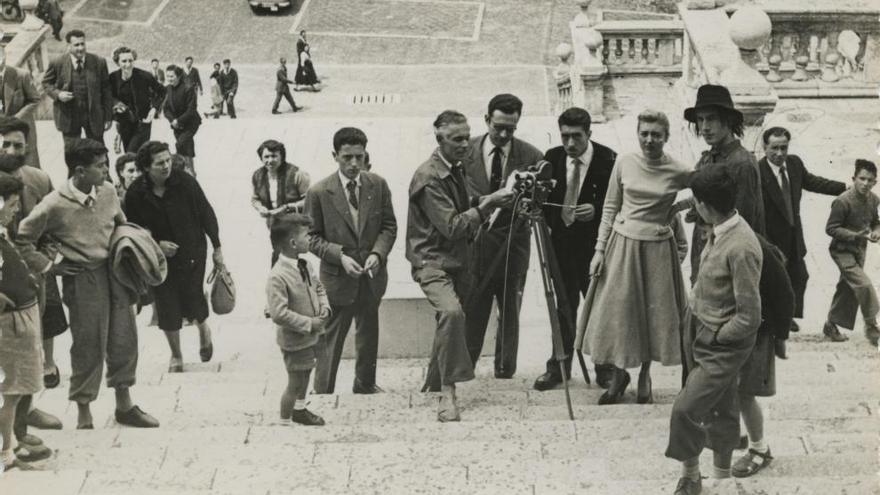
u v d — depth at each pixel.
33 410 9.39
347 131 10.06
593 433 8.47
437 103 38.28
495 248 10.23
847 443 8.16
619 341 9.59
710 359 7.27
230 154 19.89
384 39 42.94
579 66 24.03
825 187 11.62
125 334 9.41
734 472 7.74
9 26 27.17
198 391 10.63
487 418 9.40
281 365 12.68
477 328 10.69
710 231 7.33
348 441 8.51
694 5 20.48
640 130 9.20
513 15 44.28
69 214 8.98
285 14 44.62
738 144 9.20
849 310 12.07
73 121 18.16
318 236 10.31
